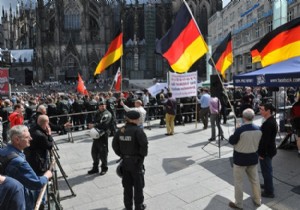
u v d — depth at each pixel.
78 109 20.33
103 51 95.88
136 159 6.97
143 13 101.19
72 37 98.06
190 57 11.88
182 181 9.38
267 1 53.72
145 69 97.19
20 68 108.69
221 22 81.75
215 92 14.22
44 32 98.25
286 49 12.16
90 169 10.90
